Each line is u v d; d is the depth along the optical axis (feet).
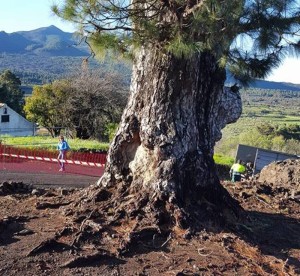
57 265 13.38
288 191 26.71
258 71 17.81
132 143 18.30
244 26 15.05
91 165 54.60
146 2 15.75
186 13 14.76
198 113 18.21
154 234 15.53
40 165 54.44
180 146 17.39
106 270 13.33
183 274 13.38
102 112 102.73
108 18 15.58
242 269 14.14
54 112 105.60
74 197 19.17
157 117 17.34
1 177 42.32
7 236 15.15
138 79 17.95
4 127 141.28
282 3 14.61
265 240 17.29
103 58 17.57
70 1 15.23
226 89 19.45
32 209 18.19
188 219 16.30
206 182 17.99
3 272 12.74
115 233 15.52
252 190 24.81
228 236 15.97
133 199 16.96
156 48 16.46
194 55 17.04
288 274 14.11
